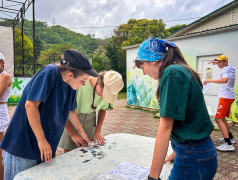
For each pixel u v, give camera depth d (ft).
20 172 5.03
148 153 6.24
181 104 3.45
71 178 4.76
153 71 4.02
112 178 4.48
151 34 92.79
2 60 7.97
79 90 7.38
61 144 8.02
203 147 3.68
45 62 139.64
